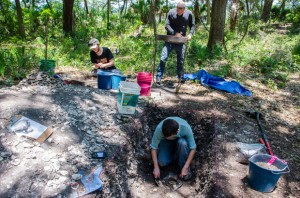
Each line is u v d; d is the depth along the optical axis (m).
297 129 4.22
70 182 2.63
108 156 3.06
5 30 11.33
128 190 3.02
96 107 3.95
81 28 12.88
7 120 3.21
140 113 4.04
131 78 5.92
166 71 6.65
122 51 8.34
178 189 3.33
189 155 3.35
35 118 3.35
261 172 2.83
